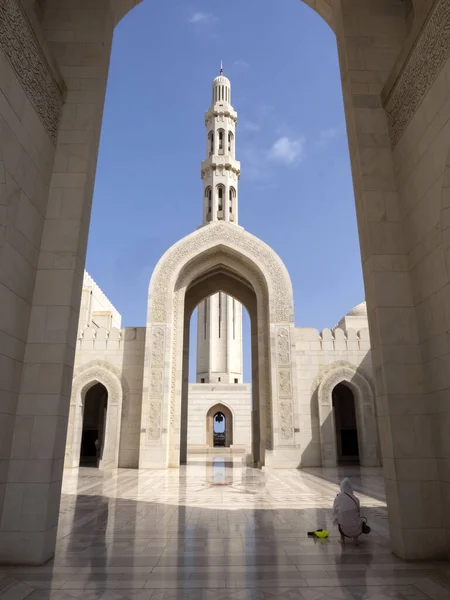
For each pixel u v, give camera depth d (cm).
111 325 3016
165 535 790
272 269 2395
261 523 891
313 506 1091
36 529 625
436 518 643
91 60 868
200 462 2586
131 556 658
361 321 2866
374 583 538
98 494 1305
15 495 636
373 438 2269
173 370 2320
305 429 2277
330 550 688
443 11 629
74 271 737
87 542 740
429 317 683
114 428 2259
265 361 2358
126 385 2330
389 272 747
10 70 625
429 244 684
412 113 730
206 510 1038
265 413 2286
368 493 1309
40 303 718
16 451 652
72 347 734
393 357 709
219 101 3303
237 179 3178
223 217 3008
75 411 2289
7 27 609
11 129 634
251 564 618
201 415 3919
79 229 757
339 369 2338
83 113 829
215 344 4269
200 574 576
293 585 534
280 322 2325
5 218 627
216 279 2739
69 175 786
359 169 804
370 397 2314
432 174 671
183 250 2419
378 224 770
